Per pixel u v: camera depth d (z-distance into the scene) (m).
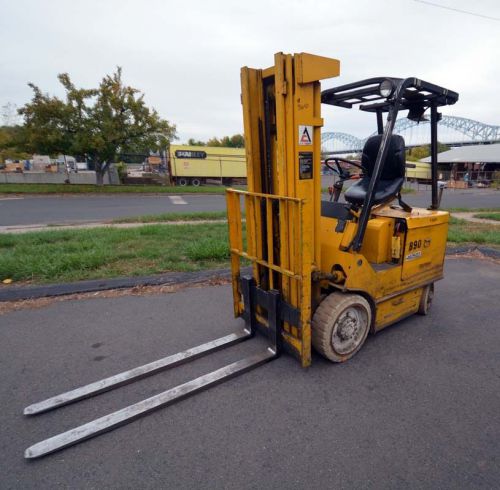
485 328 3.77
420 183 34.91
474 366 3.06
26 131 19.97
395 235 3.42
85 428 2.29
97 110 20.05
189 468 2.04
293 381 2.83
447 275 5.62
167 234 8.22
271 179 3.08
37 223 11.10
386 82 2.77
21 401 2.66
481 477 1.95
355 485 1.91
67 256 5.82
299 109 2.56
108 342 3.50
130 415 2.39
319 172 2.80
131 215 12.95
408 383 2.81
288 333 3.12
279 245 3.11
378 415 2.45
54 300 4.52
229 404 2.57
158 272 5.48
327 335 2.88
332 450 2.15
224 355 3.24
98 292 4.77
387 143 2.86
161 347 3.40
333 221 3.27
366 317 3.18
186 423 2.39
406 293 3.66
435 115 3.69
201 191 23.69
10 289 4.76
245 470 2.02
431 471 1.99
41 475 2.01
